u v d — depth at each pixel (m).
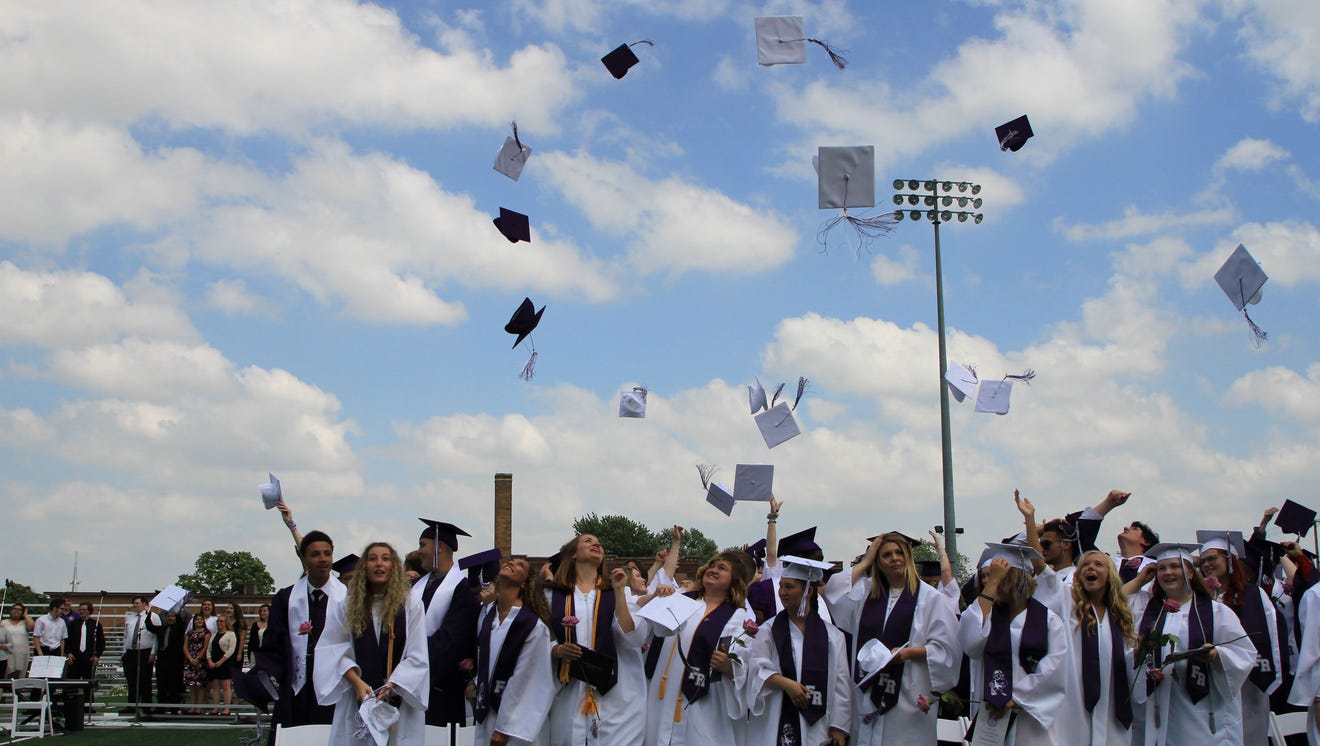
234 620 14.61
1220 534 7.12
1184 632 6.51
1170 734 6.52
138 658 14.68
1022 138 10.88
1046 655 6.02
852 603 7.07
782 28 8.26
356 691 6.30
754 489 9.14
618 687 6.84
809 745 6.54
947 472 19.95
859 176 8.07
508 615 6.89
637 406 10.04
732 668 6.64
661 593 7.97
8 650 14.89
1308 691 6.57
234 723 13.68
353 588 6.43
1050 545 7.44
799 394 9.27
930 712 6.54
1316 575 7.82
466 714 8.61
